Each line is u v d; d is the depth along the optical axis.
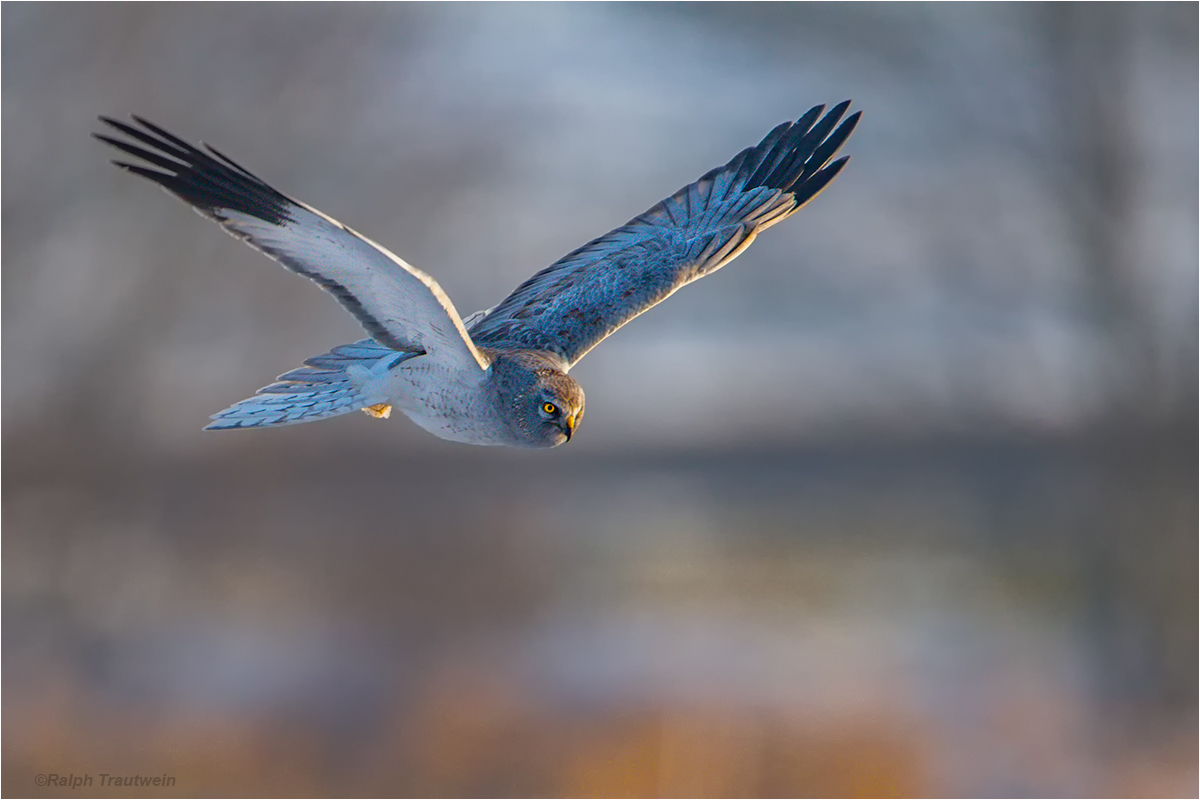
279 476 20.27
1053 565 21.48
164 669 16.67
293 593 19.06
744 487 23.73
